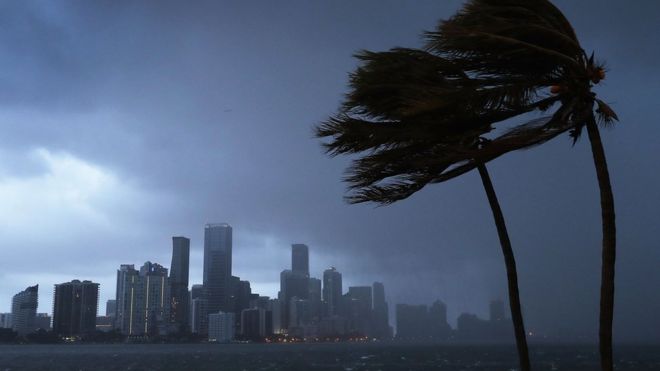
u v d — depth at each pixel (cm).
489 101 958
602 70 999
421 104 961
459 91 952
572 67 998
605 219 977
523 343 1189
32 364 15075
